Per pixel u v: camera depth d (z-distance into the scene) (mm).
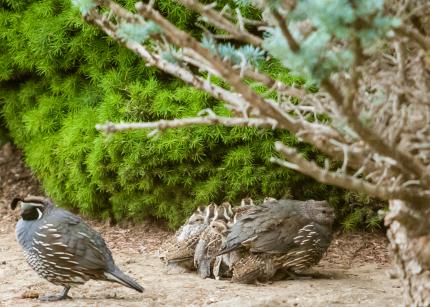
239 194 14703
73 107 15820
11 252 14359
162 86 14945
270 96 12906
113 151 14578
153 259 14148
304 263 12328
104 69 15430
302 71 5215
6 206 17453
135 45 6156
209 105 14359
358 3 4660
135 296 11516
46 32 15188
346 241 15047
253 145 14266
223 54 5980
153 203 15367
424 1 6262
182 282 12383
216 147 14516
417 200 5848
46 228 10984
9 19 15703
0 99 16984
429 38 6043
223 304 10648
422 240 6629
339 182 5496
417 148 6184
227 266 12789
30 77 16609
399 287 12086
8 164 19359
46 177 16453
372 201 14922
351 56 4992
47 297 11250
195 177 14781
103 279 11172
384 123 6152
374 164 6043
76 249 10938
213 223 12820
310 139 5762
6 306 10883
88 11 5953
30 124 15969
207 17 5910
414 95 6211
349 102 5180
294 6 5004
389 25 4824
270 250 12102
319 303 10773
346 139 6012
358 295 11211
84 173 15477
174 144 14133
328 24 4742
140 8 5195
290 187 14562
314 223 12320
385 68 6695
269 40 5891
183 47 5828
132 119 14578
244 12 13828
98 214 16375
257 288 12031
